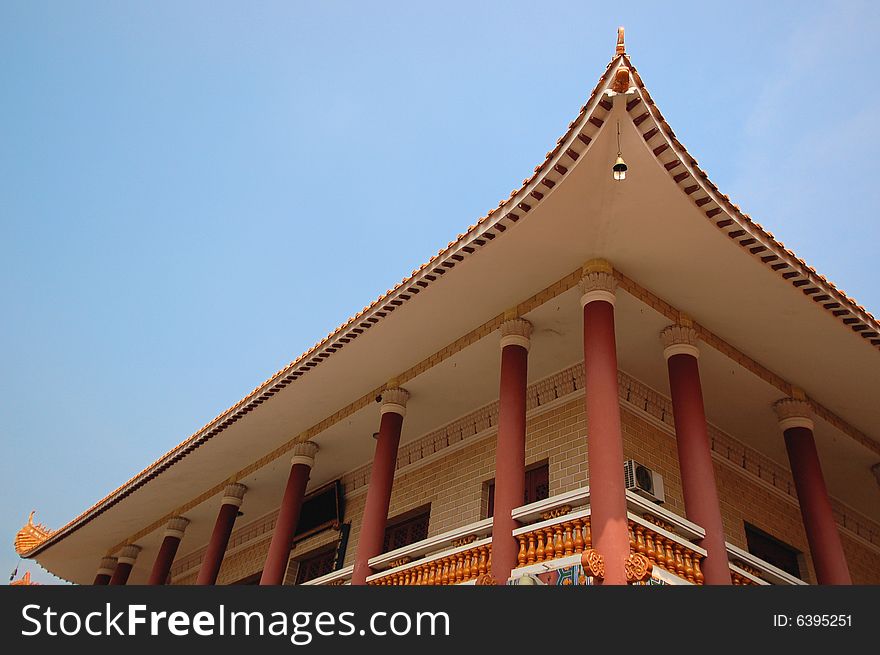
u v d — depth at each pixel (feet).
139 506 78.74
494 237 41.04
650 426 50.85
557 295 44.16
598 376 38.55
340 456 64.95
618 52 33.22
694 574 36.47
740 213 38.22
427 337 50.52
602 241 41.09
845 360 47.60
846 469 57.41
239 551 79.25
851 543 61.77
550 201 38.34
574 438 49.14
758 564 42.34
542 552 36.22
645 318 45.44
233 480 69.62
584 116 34.42
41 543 90.89
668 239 40.22
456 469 57.52
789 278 41.42
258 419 61.41
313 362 53.83
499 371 52.19
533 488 50.34
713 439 54.54
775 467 58.95
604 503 34.58
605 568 32.86
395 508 61.21
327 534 67.46
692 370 43.86
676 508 48.55
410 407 57.93
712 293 43.88
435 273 44.19
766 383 49.80
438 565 42.60
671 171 35.91
